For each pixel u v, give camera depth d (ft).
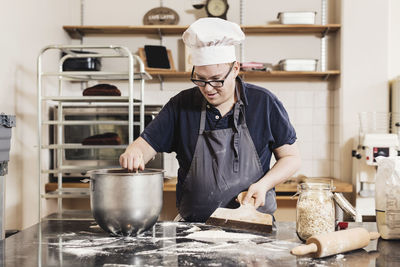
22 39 8.50
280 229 4.42
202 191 5.34
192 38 4.70
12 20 8.01
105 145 8.39
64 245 3.77
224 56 4.69
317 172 11.77
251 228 4.33
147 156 5.39
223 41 4.66
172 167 11.75
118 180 3.91
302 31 11.51
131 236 4.09
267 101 5.35
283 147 5.42
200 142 5.37
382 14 10.75
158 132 5.46
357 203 10.15
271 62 11.75
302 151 11.77
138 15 11.78
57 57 10.75
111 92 8.44
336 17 11.48
